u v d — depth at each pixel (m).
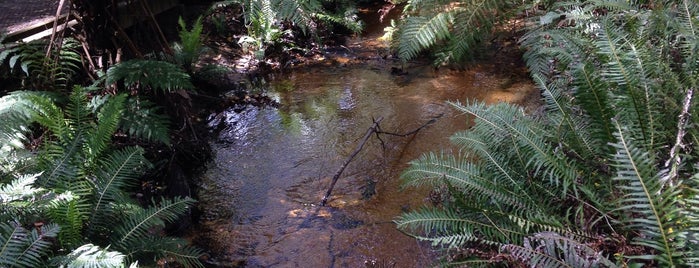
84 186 2.55
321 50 5.98
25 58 3.57
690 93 2.24
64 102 3.34
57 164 2.63
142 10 4.09
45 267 2.05
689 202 1.96
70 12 3.58
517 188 2.49
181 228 3.06
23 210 2.24
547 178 2.55
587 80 2.39
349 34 6.52
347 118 4.36
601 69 2.88
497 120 2.71
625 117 2.43
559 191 2.49
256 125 4.31
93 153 2.75
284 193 3.38
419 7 5.47
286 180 3.52
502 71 5.05
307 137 4.07
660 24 3.29
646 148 2.32
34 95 2.88
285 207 3.23
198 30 4.73
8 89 3.68
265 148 3.95
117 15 3.67
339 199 3.27
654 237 2.00
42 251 2.05
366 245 2.84
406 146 3.82
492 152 2.65
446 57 5.16
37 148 3.16
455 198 2.39
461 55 5.18
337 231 2.98
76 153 2.70
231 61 5.52
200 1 6.41
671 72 2.70
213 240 2.98
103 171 2.70
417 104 4.52
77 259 2.00
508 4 5.08
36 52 3.49
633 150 1.97
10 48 3.58
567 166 2.42
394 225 2.97
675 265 1.89
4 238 2.02
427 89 4.83
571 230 2.27
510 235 2.30
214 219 3.17
